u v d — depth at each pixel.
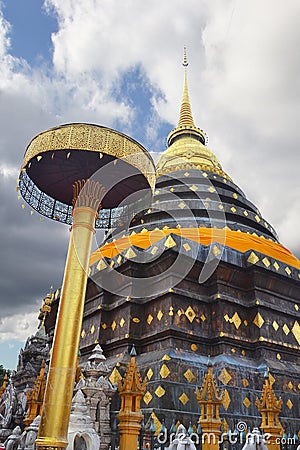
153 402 16.48
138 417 10.52
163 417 15.70
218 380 18.20
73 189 13.51
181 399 16.78
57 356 9.78
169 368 17.42
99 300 23.05
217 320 20.69
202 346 20.00
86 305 24.17
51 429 9.01
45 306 24.91
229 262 22.02
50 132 11.71
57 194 14.89
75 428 10.05
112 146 11.66
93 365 15.10
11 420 17.64
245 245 24.28
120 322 21.48
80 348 22.38
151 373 17.69
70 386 9.59
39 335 22.88
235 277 22.27
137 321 21.08
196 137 40.97
